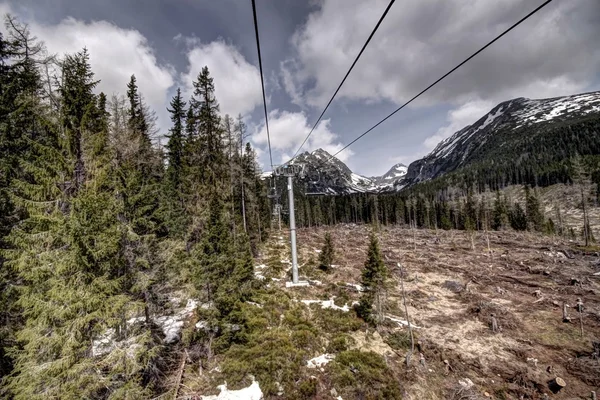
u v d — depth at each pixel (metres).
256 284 19.12
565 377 12.50
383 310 17.25
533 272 27.84
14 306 8.52
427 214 80.56
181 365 10.71
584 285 23.34
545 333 16.19
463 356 13.88
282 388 10.24
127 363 7.84
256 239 30.86
